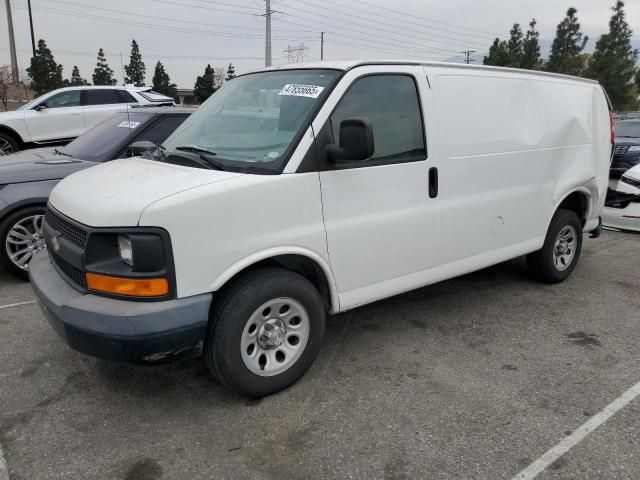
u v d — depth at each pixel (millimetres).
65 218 3100
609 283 5496
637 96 50156
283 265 3322
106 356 2754
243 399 3295
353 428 3008
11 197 5086
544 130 4695
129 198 2836
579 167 5141
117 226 2744
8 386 3424
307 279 3471
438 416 3123
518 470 2680
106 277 2789
